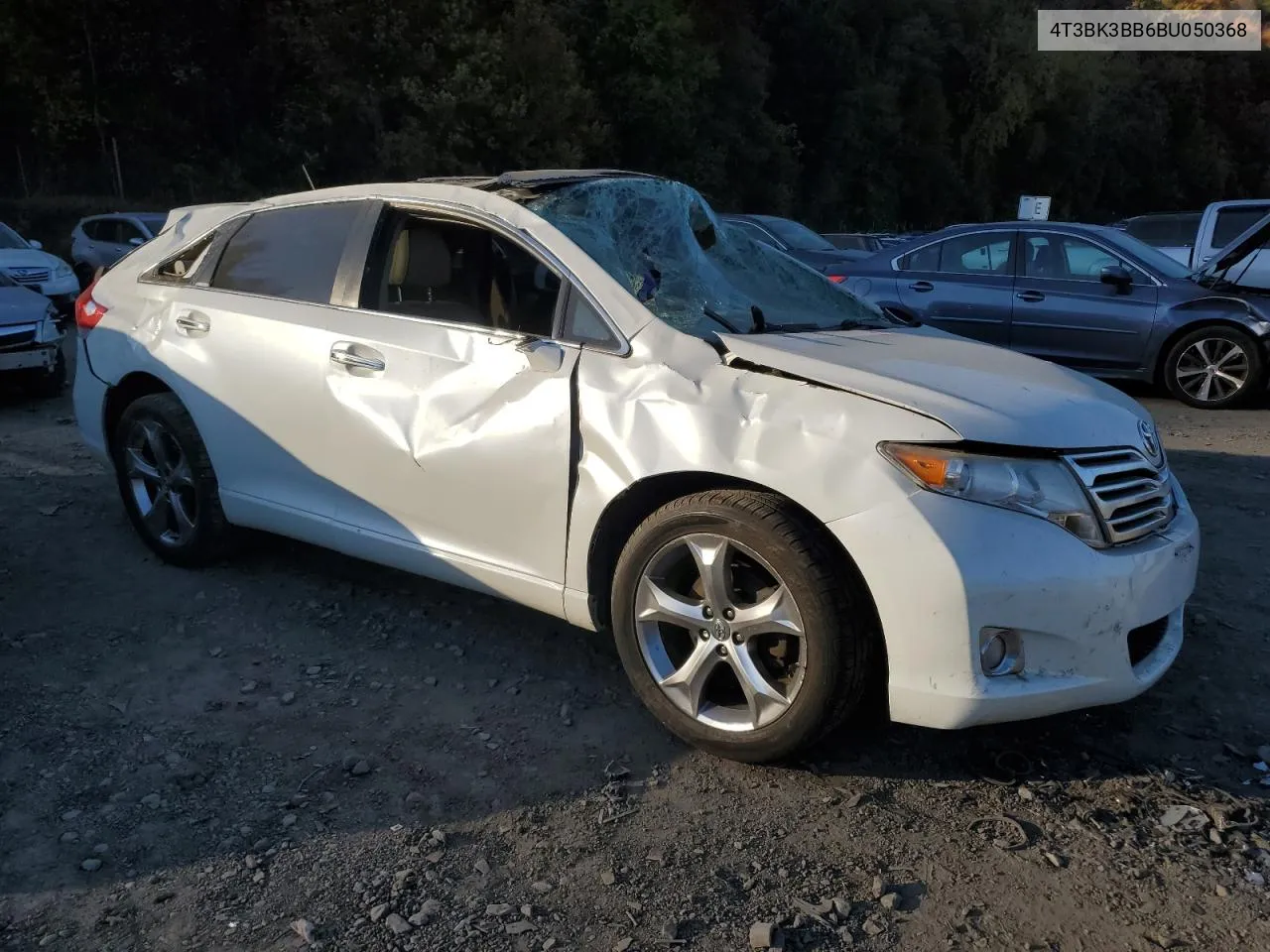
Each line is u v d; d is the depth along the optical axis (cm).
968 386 316
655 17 3334
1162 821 294
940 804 302
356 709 357
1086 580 290
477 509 364
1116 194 5550
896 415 297
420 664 389
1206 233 1239
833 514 291
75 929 251
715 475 316
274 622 423
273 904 259
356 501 402
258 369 422
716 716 321
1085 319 926
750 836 287
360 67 2819
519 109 2798
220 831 289
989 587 281
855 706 303
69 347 1240
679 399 321
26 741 333
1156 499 327
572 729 345
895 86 4438
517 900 261
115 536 521
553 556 348
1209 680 379
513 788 310
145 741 335
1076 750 331
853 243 2164
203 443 451
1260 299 880
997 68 4772
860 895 263
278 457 423
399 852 280
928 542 281
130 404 484
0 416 832
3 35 2505
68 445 714
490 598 448
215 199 2722
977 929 251
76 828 289
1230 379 892
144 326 469
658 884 268
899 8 4578
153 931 250
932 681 287
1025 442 293
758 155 3803
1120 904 260
